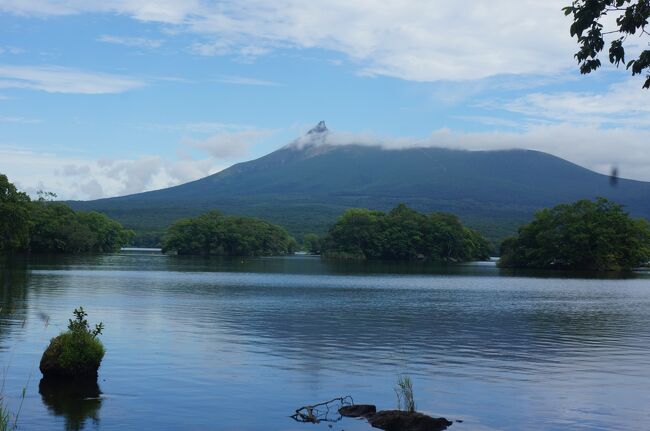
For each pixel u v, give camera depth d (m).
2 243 85.44
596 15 9.88
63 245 146.88
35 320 28.05
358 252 167.75
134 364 19.53
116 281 58.38
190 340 24.44
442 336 27.33
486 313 37.88
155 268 90.62
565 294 56.59
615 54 10.09
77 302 36.97
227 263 121.62
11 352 20.62
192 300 41.78
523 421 14.17
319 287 59.22
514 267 130.38
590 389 17.31
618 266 120.56
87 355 17.52
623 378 18.81
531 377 18.81
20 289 45.03
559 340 26.67
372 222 170.50
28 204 97.00
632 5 9.88
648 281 82.31
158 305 37.53
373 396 16.25
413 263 151.62
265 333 27.05
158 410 14.52
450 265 141.62
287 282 66.06
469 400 15.96
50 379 17.20
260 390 16.61
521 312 38.94
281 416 14.26
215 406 14.97
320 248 174.75
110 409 14.49
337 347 23.72
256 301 42.62
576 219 123.31
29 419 13.61
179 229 181.12
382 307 40.47
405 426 13.57
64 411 14.26
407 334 27.72
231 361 20.38
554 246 121.44
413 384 17.62
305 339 25.58
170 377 17.84
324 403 14.73
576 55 10.48
